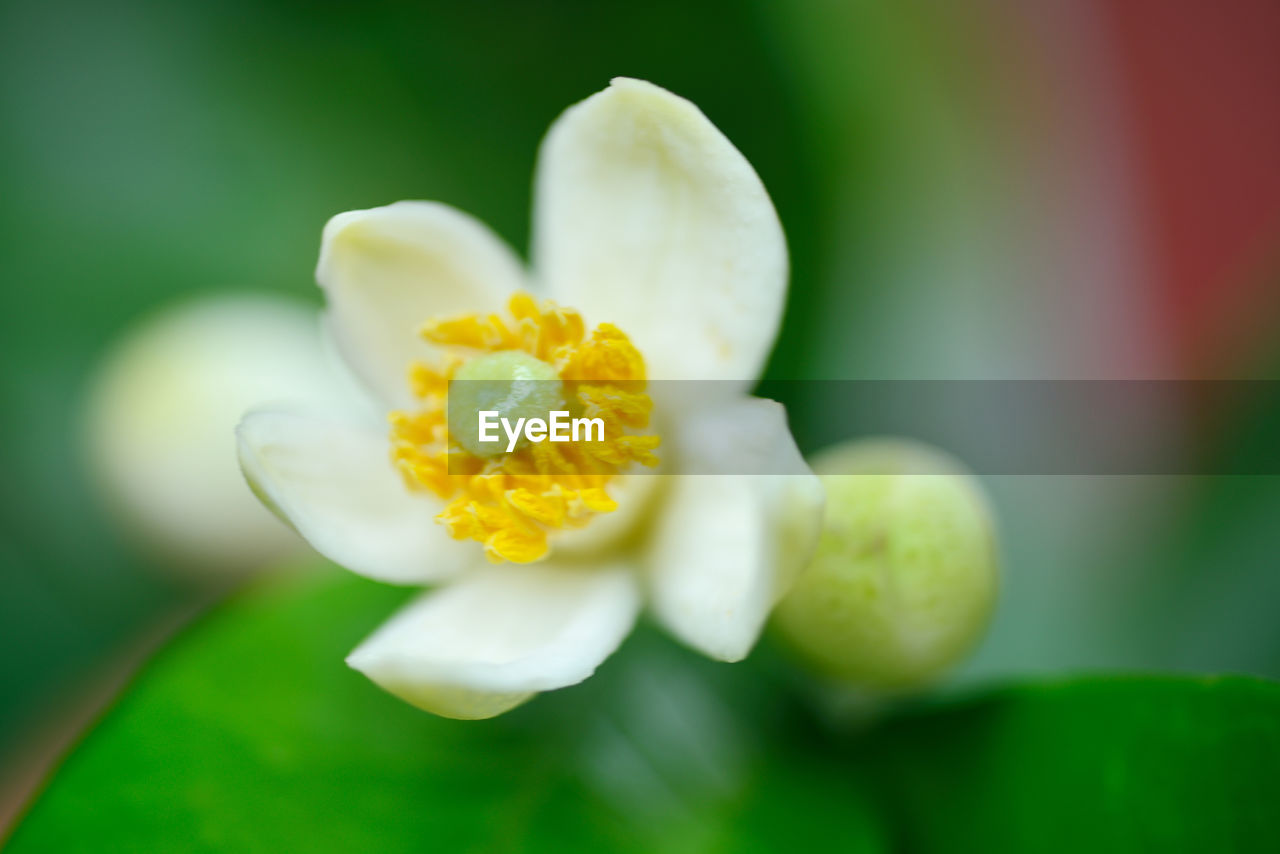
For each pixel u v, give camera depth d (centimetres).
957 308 24
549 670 19
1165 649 23
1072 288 26
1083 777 20
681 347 20
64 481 25
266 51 25
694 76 23
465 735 20
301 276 25
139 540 25
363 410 25
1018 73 25
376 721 20
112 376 25
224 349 25
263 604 21
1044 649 24
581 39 24
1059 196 26
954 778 20
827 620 20
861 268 23
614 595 20
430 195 25
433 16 24
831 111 23
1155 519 24
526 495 20
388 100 25
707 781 21
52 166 25
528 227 25
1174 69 31
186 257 25
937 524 20
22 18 25
